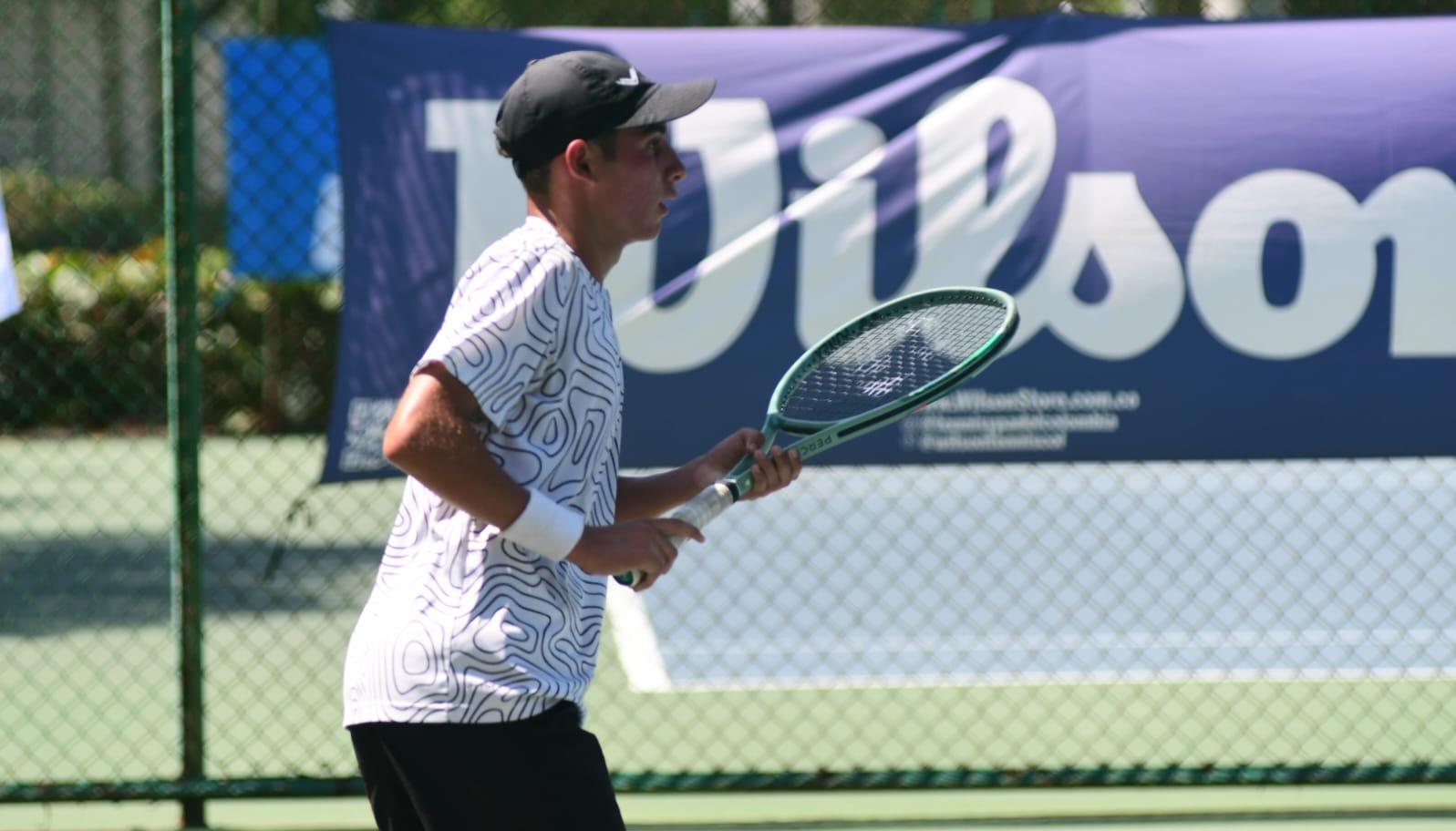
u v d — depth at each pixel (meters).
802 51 18.00
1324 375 17.80
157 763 20.64
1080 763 20.38
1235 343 17.81
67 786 17.33
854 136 17.97
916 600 31.72
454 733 9.46
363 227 17.52
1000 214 17.92
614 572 9.46
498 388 9.14
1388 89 17.70
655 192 9.90
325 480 17.55
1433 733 21.56
